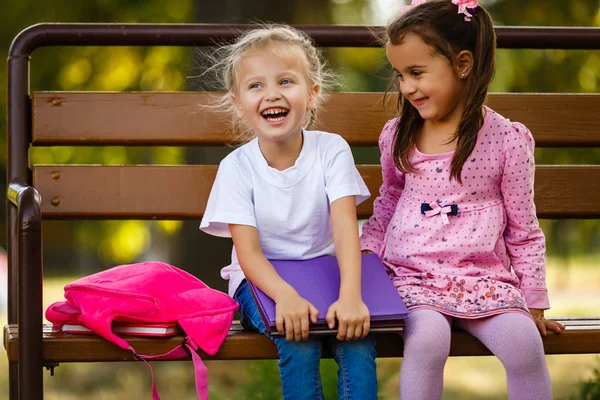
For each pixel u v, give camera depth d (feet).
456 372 21.27
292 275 9.84
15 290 11.46
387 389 18.65
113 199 11.98
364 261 10.30
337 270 10.00
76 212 11.92
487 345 9.67
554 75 27.91
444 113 10.37
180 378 19.39
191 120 12.09
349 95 12.24
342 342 9.39
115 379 19.17
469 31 10.21
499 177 10.37
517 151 10.29
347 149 10.64
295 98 10.05
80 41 11.82
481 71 10.27
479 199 10.39
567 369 20.52
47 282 44.24
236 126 12.11
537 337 9.45
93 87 27.17
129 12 27.91
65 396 17.61
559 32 12.14
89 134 11.96
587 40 12.18
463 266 10.27
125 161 26.50
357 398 9.21
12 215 11.50
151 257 32.55
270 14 23.97
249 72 10.09
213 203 10.38
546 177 12.31
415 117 10.67
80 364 20.45
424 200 10.52
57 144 11.98
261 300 9.47
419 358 9.34
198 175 12.08
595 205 12.36
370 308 9.36
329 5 29.43
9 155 11.75
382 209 11.26
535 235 10.44
